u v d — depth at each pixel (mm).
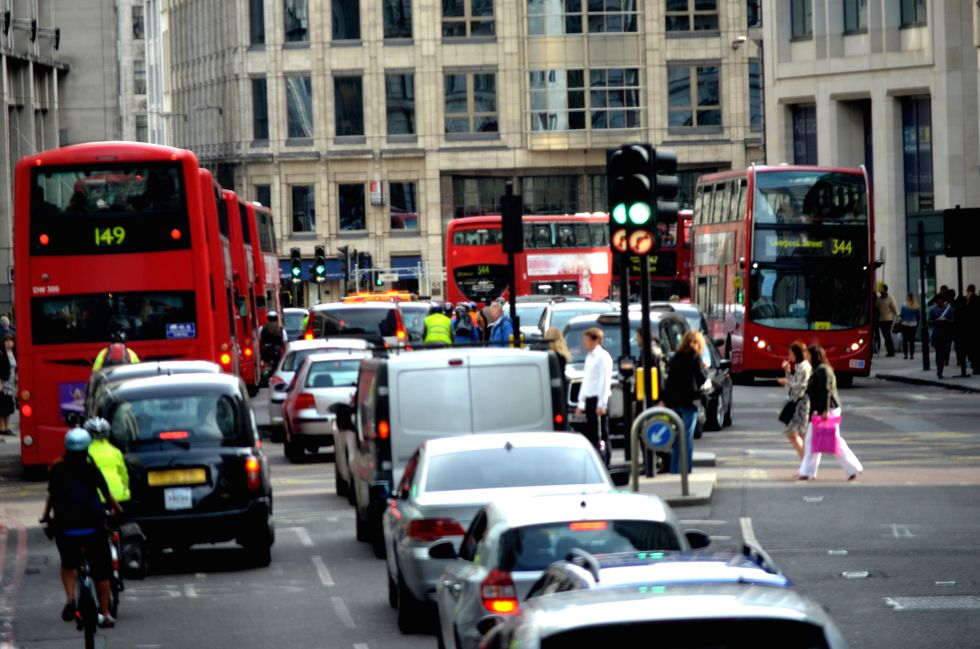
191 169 76938
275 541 55094
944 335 118688
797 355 65688
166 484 47875
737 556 20344
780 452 76375
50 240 76500
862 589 41562
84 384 76562
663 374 71438
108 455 42406
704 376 65938
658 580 18578
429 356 48156
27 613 43719
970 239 116438
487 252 167625
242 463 48406
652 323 83000
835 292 122500
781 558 46562
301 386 81000
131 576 42594
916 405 100812
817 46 183500
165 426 48406
